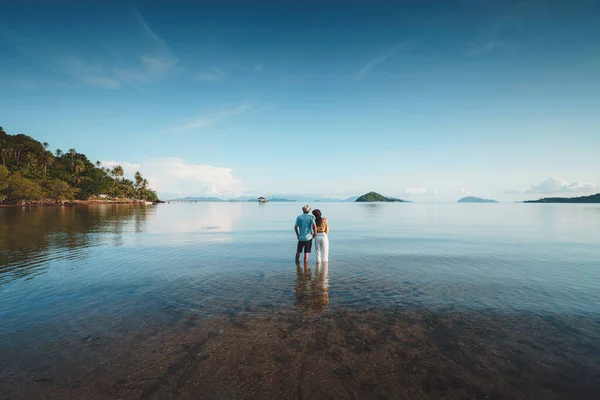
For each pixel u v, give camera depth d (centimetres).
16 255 1098
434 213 5322
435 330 471
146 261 1005
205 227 2302
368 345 421
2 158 10888
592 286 718
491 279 781
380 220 3266
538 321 510
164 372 357
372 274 831
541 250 1239
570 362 383
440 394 322
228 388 328
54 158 13600
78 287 705
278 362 378
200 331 466
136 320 510
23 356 393
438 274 831
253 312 545
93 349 411
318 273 840
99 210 6006
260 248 1285
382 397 316
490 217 3916
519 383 340
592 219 3428
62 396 315
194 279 777
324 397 315
